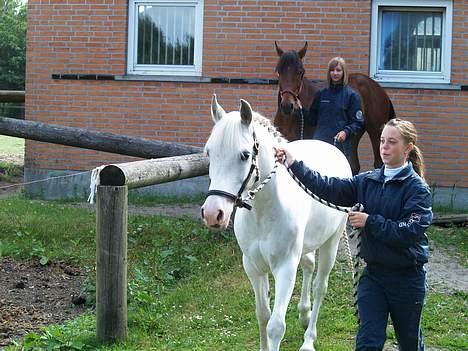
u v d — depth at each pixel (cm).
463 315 662
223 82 1205
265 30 1195
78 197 1206
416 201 412
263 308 496
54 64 1236
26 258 830
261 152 455
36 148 1231
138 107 1222
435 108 1177
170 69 1228
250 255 484
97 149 980
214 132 436
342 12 1183
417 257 417
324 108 830
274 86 1196
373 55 1192
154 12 1228
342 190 444
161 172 699
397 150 420
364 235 425
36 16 1235
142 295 647
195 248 844
